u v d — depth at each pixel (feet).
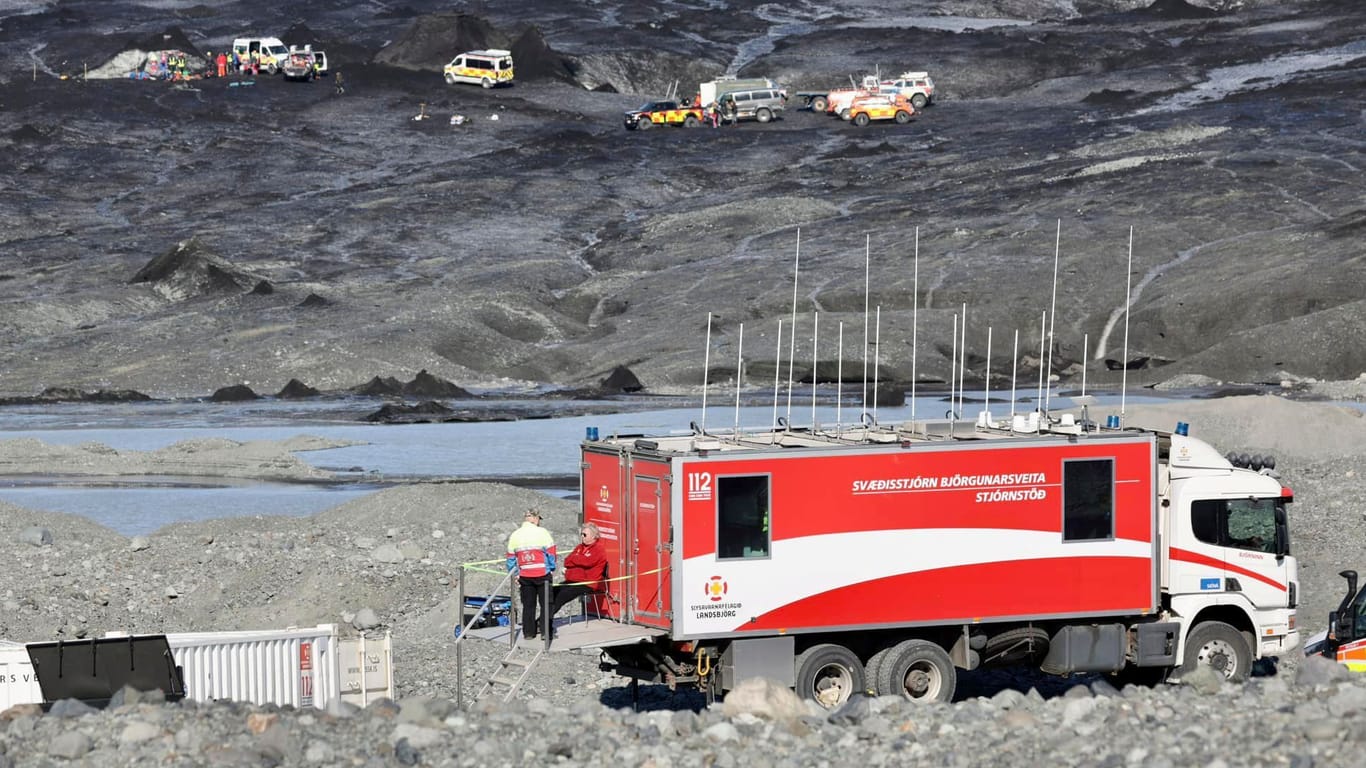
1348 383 494.18
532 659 130.52
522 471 364.99
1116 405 447.01
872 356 547.90
